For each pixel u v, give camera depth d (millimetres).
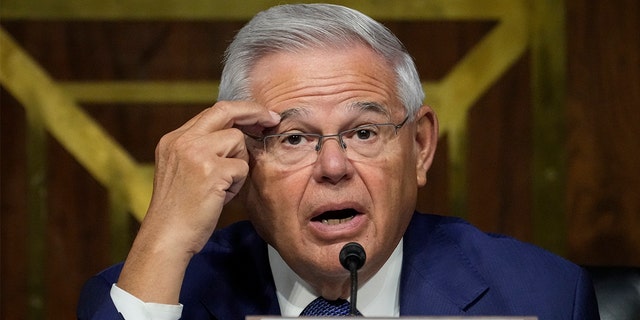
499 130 7488
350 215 4418
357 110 4289
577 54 7469
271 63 4379
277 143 4348
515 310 4727
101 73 7465
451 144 7480
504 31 7469
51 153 7504
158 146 4445
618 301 5352
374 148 4332
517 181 7500
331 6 4453
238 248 4969
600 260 7512
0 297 7500
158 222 4320
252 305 4734
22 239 7504
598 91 7477
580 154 7488
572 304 4801
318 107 4281
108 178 7516
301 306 4699
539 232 7500
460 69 7465
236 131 4355
